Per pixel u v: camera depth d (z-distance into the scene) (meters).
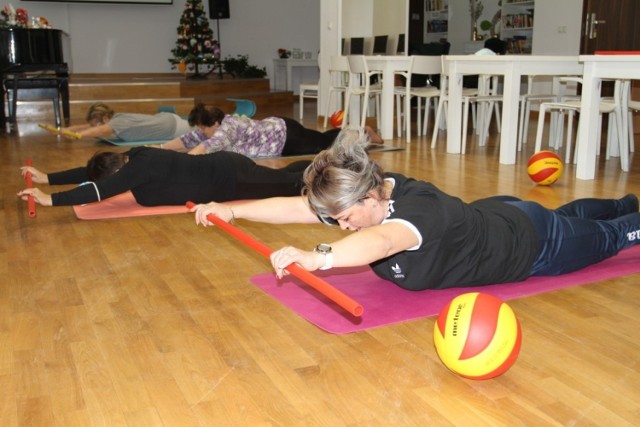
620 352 1.81
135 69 11.51
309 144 5.20
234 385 1.63
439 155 5.46
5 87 7.25
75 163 4.98
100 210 3.44
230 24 12.20
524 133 6.20
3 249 2.79
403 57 6.42
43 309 2.12
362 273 2.42
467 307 1.63
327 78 8.55
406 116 6.54
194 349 1.83
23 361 1.76
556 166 4.11
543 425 1.46
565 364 1.74
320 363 1.75
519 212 2.14
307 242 2.91
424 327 1.95
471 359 1.58
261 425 1.46
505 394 1.59
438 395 1.58
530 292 2.21
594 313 2.07
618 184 4.21
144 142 5.96
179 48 11.05
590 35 8.27
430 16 11.24
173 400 1.57
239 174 3.32
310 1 12.73
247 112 8.29
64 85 7.55
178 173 3.23
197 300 2.20
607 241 2.28
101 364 1.75
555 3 8.66
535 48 9.07
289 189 3.40
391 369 1.71
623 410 1.52
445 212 1.87
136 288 2.32
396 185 1.88
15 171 4.66
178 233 3.04
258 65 12.56
